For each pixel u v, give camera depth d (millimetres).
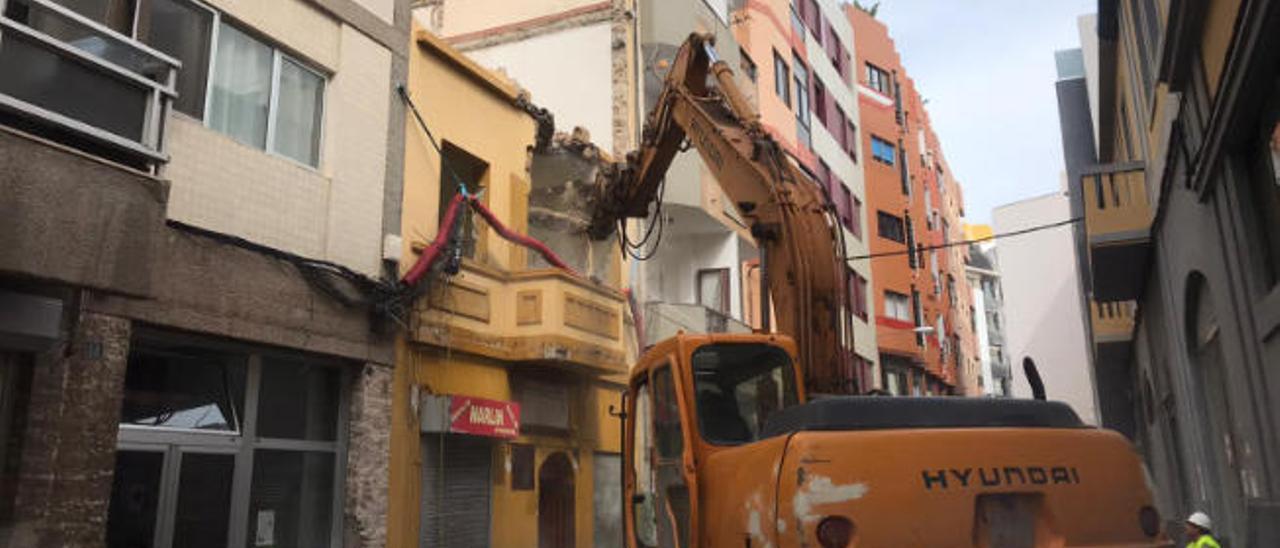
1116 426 27969
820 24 33031
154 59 8109
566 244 17266
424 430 12336
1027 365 5930
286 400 10906
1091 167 15375
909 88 43250
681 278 22438
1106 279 16828
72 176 6941
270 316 10234
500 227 13594
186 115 9844
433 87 13633
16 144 6625
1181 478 18422
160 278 9070
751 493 4969
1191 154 10250
